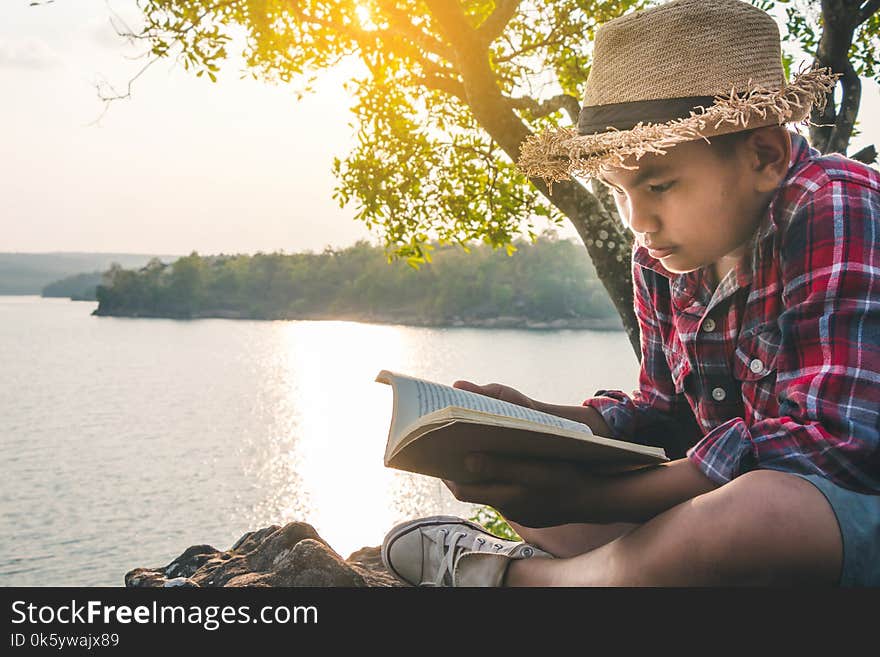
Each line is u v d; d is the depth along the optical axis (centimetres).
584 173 151
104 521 4188
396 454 130
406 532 179
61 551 3694
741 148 143
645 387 196
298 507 4253
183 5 537
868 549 120
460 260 19762
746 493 120
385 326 19550
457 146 686
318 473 5294
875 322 132
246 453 6128
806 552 118
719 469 131
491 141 674
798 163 149
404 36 543
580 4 594
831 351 131
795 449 127
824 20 367
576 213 416
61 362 13350
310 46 599
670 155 141
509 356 12444
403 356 12681
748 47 146
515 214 689
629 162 142
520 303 19062
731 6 147
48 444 6769
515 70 636
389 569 183
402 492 4256
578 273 18825
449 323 19450
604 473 137
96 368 12600
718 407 167
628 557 130
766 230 148
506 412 151
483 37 457
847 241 136
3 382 10988
